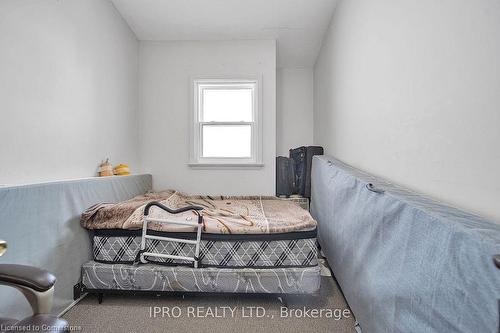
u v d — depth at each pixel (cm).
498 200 70
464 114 81
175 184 300
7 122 127
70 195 161
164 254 166
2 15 124
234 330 141
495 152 70
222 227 165
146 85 298
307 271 159
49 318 77
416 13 108
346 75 208
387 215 103
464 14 81
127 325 145
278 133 372
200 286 161
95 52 206
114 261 170
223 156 306
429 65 99
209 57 297
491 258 55
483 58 74
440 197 94
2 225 116
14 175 131
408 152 115
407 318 86
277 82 372
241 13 250
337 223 174
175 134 299
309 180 303
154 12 248
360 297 129
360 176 145
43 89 150
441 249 71
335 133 245
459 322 63
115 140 241
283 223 170
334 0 231
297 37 294
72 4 176
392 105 129
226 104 312
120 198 221
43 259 138
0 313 115
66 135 170
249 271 160
